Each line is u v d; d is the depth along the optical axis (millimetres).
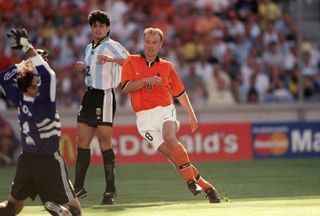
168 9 77562
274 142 61844
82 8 76750
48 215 29500
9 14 76562
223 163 58625
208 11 77688
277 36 76875
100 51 34250
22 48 24125
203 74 71625
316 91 72938
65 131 59562
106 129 34375
